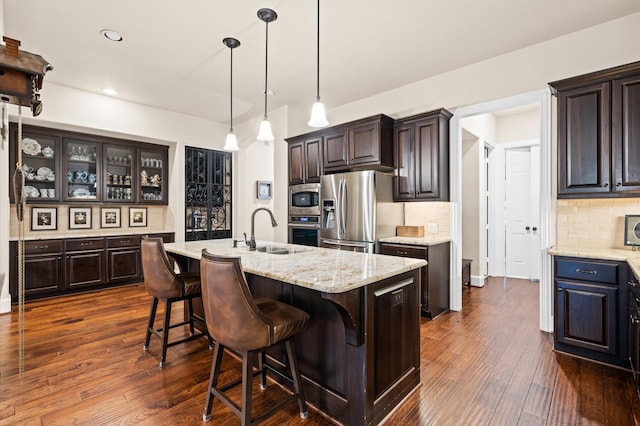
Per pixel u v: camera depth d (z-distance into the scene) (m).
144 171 5.18
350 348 1.76
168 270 2.41
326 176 4.10
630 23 2.62
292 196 4.64
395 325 1.94
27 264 3.98
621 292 2.31
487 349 2.67
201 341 2.87
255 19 2.65
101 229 4.90
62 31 2.82
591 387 2.10
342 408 1.80
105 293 4.43
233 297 1.56
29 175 4.18
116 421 1.79
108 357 2.54
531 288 4.69
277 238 5.05
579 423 1.76
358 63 3.44
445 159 3.68
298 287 2.07
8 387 2.11
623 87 2.40
